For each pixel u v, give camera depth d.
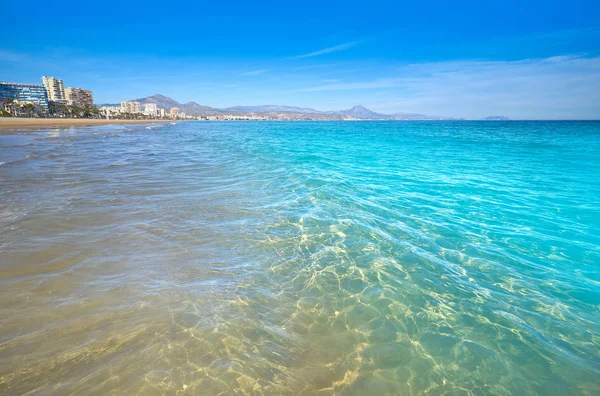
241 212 6.82
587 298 3.88
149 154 17.97
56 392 2.30
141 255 4.61
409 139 33.44
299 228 5.94
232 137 38.25
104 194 8.07
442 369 2.75
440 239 5.61
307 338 3.06
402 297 3.83
